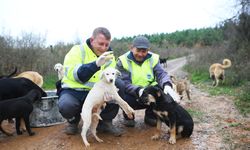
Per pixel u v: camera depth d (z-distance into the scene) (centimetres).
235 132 519
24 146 477
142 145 464
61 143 476
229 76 1106
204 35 4091
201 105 750
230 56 1398
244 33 1456
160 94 456
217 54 1606
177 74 1614
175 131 469
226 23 1538
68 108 476
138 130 534
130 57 539
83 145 464
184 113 474
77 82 488
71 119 500
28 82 555
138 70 538
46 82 1127
